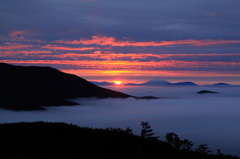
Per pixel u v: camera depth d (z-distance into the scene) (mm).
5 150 17781
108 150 19750
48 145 19484
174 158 20547
